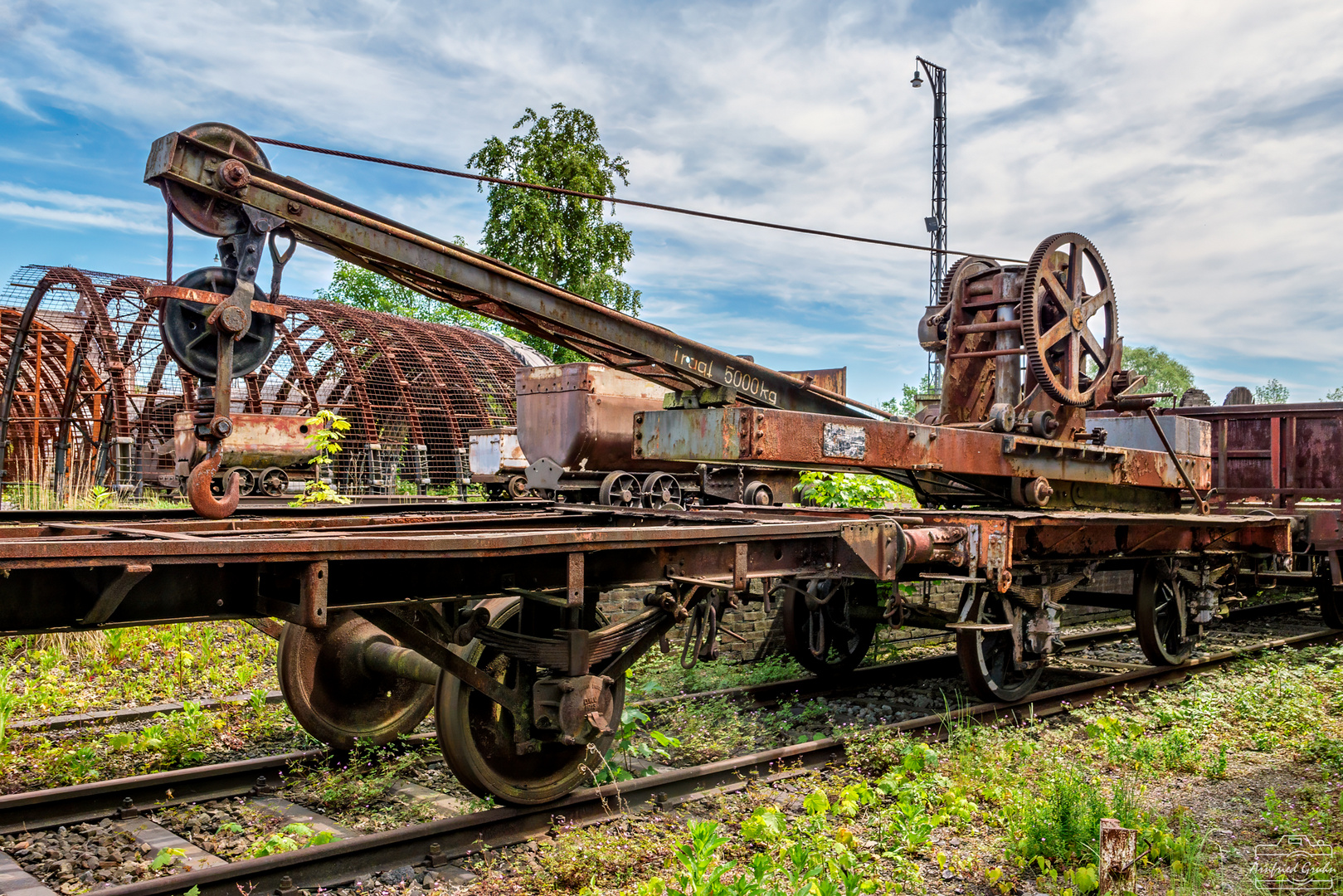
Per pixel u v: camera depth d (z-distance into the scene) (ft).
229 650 30.40
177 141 18.65
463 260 23.06
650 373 27.71
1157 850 14.99
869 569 19.40
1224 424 45.57
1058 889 13.93
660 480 42.34
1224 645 36.78
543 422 46.68
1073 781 16.26
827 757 20.10
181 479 56.18
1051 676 29.81
